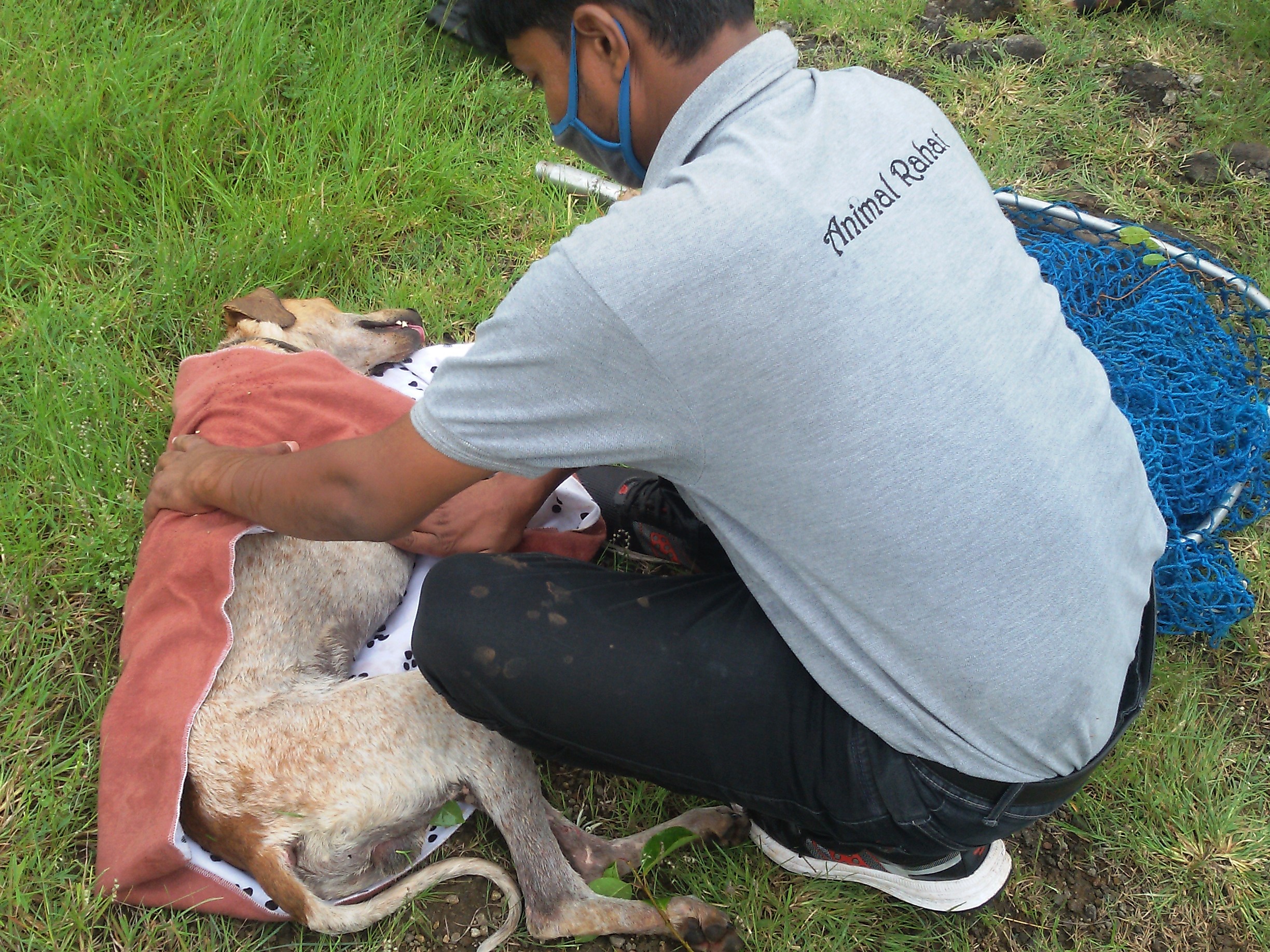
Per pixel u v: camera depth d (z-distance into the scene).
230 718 2.28
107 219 3.49
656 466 1.59
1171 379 3.00
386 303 3.53
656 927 2.22
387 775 2.25
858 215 1.45
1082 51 4.60
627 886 2.28
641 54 1.55
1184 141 4.27
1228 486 2.88
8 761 2.40
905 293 1.46
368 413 2.70
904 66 4.59
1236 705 2.75
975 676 1.59
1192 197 4.07
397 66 4.13
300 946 2.24
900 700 1.66
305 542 2.54
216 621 2.33
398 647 2.71
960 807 1.75
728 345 1.41
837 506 1.50
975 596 1.54
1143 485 1.74
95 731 2.49
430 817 2.32
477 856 2.42
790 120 1.51
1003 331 1.54
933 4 4.86
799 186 1.43
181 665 2.29
